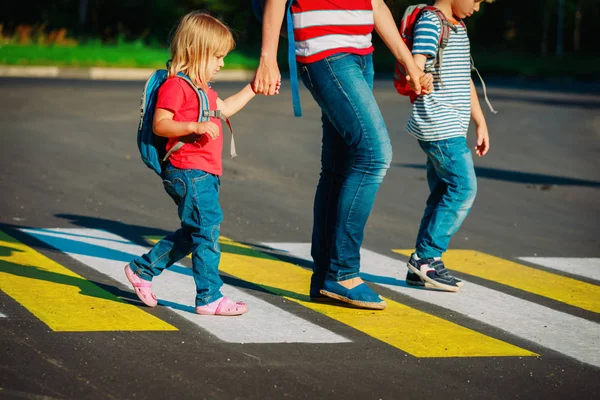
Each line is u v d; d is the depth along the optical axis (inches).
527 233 452.4
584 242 435.5
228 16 2559.1
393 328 273.3
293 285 322.7
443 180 324.8
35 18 2311.8
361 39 282.4
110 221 425.1
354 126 280.1
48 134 729.6
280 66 1813.5
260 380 220.2
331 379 223.9
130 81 1363.2
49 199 473.1
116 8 2438.5
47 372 218.5
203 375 221.6
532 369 240.7
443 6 321.4
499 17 3420.3
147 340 247.6
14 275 314.0
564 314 301.0
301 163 653.3
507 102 1332.4
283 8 276.5
